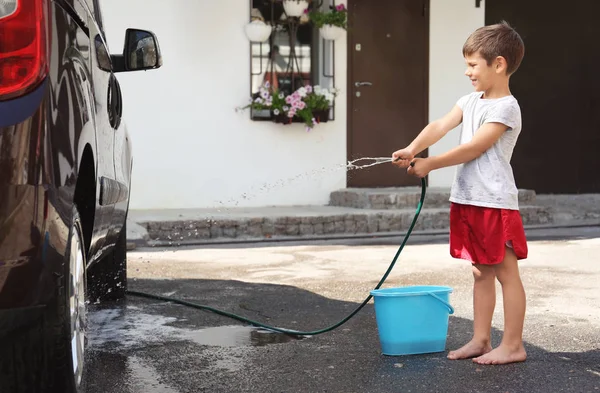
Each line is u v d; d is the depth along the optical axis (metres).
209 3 10.01
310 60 10.61
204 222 8.72
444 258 7.06
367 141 10.88
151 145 9.89
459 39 11.29
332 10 10.33
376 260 6.97
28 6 2.24
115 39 9.68
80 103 2.54
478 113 3.56
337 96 10.66
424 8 11.09
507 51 3.54
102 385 3.25
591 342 3.93
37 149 2.20
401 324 3.66
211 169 10.12
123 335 4.13
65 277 2.30
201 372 3.44
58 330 2.28
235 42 10.13
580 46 12.12
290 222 9.04
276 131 10.36
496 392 3.13
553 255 7.11
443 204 10.17
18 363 2.25
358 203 10.05
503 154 3.54
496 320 4.42
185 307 4.89
